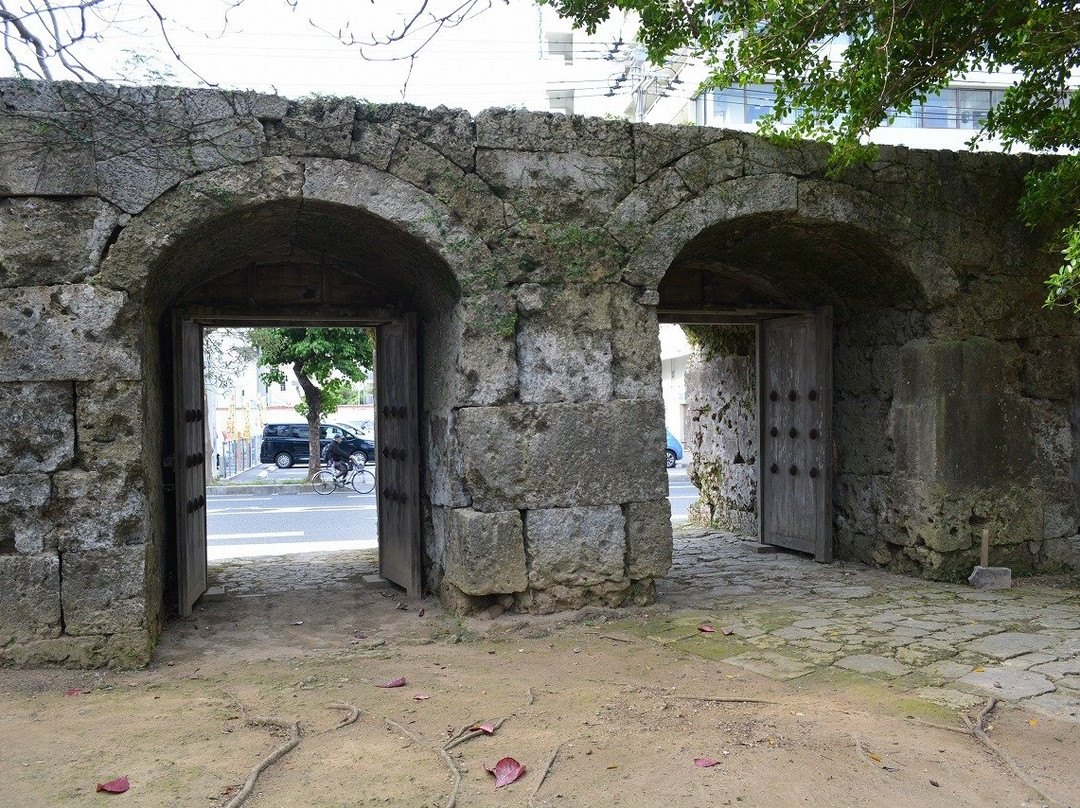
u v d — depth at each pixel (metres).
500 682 5.13
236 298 7.58
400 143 6.13
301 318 7.48
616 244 6.62
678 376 35.09
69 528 5.48
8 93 5.44
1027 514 7.96
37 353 5.45
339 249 7.20
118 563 5.52
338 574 8.69
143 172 5.61
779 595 7.30
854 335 8.69
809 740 4.07
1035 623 6.25
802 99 7.09
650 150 6.71
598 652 5.72
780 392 9.50
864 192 7.29
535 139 6.46
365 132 6.05
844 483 8.86
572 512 6.49
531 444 6.38
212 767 3.92
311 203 6.02
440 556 7.11
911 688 4.88
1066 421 8.18
